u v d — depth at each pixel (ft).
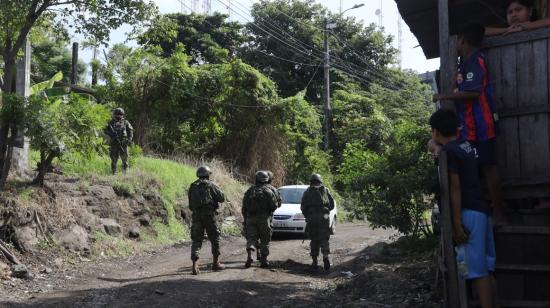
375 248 42.24
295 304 26.27
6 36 39.04
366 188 39.86
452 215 14.65
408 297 25.50
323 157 96.17
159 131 82.48
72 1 39.68
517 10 17.58
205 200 34.12
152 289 28.27
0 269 30.86
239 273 33.50
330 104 117.70
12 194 38.14
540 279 16.55
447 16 17.87
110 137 54.03
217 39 121.08
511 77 16.96
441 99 16.24
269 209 36.78
